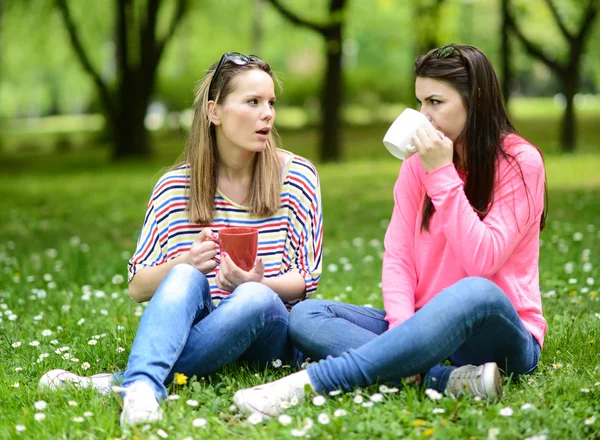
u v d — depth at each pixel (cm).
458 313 411
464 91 452
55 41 3938
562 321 623
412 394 415
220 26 4100
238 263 463
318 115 5025
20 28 3722
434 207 469
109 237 1319
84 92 5616
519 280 464
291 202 510
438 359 416
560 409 404
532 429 379
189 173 507
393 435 375
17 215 1656
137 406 397
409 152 453
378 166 2592
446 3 2528
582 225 1187
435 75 455
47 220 1565
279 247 507
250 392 415
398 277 482
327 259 1012
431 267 478
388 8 2744
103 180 2438
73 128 6169
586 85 6725
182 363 449
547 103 7000
